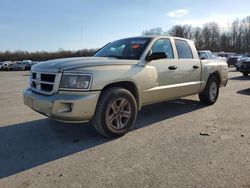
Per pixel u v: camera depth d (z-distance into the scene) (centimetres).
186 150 446
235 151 440
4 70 4809
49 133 545
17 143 492
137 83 535
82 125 592
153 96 581
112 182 346
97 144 480
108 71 487
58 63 491
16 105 853
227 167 382
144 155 428
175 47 657
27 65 4856
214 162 399
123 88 516
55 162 409
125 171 375
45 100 466
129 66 528
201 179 350
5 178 364
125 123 519
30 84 548
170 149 452
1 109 788
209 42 9038
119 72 502
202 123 606
